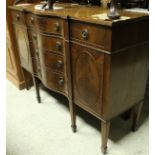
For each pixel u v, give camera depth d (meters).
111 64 0.99
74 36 1.14
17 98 2.06
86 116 1.72
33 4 1.76
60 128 1.61
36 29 1.45
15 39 1.97
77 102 1.37
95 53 1.04
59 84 1.48
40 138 1.51
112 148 1.38
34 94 2.13
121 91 1.16
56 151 1.39
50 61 1.45
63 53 1.30
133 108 1.47
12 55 2.05
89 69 1.13
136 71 1.20
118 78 1.08
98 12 1.23
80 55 1.15
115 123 1.62
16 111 1.85
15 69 2.12
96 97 1.17
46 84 1.63
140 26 1.04
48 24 1.30
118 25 0.91
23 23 1.61
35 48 1.60
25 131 1.59
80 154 1.35
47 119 1.72
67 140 1.48
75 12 1.24
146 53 1.20
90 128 1.59
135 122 1.47
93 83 1.15
